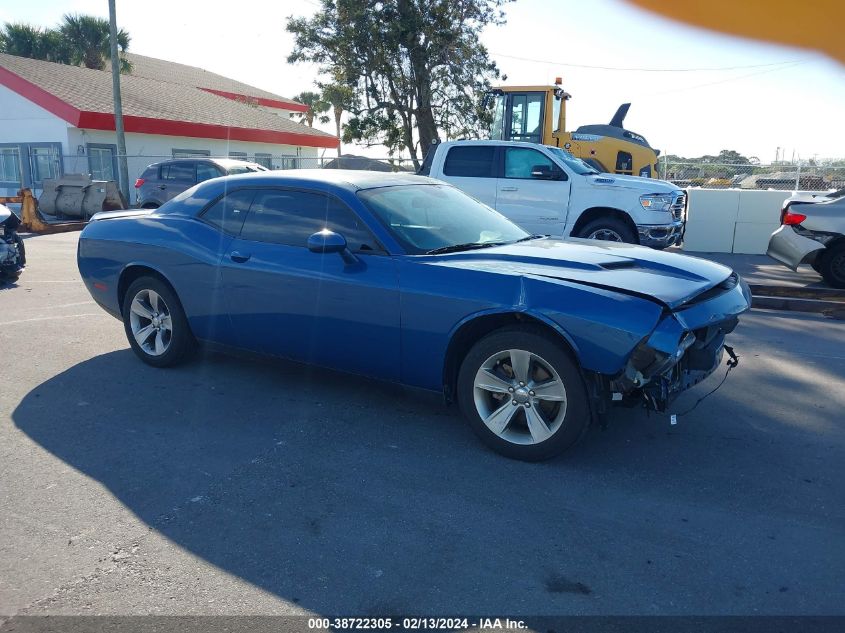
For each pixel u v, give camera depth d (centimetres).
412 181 525
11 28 3278
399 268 428
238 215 514
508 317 396
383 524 333
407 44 2186
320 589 284
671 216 1050
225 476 382
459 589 283
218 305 512
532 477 382
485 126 2220
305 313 464
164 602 276
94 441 427
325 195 473
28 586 286
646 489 369
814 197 1028
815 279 1056
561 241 498
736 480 380
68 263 1152
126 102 2481
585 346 364
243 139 2756
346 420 461
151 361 566
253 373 556
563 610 271
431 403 491
